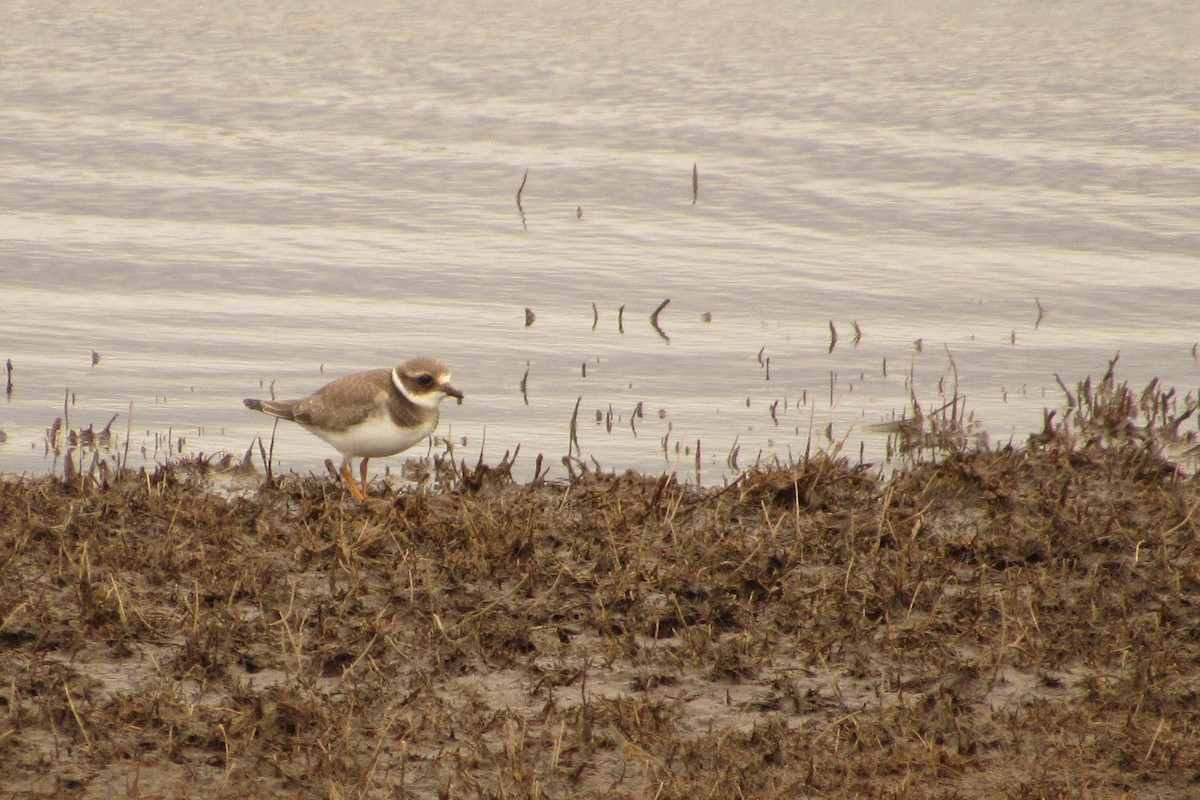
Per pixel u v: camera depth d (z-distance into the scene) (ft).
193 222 73.05
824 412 50.96
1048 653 30.09
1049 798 24.80
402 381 37.91
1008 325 61.82
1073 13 126.62
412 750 26.13
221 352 56.29
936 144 88.58
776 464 41.70
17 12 122.01
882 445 47.26
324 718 26.55
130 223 72.43
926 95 99.66
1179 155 86.43
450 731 26.68
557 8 129.49
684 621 30.89
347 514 36.68
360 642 29.63
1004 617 30.63
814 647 30.19
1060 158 85.81
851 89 101.24
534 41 115.96
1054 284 67.00
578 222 75.15
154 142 86.38
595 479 40.93
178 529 35.04
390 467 44.50
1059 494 38.93
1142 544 35.40
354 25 120.98
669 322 61.77
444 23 122.31
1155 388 51.80
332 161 84.07
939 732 26.96
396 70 105.91
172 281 64.69
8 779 24.68
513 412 50.62
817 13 127.03
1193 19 123.85
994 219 76.23
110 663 28.71
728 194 79.82
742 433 48.62
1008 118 94.07
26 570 32.40
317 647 29.40
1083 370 56.13
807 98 98.89
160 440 46.68
